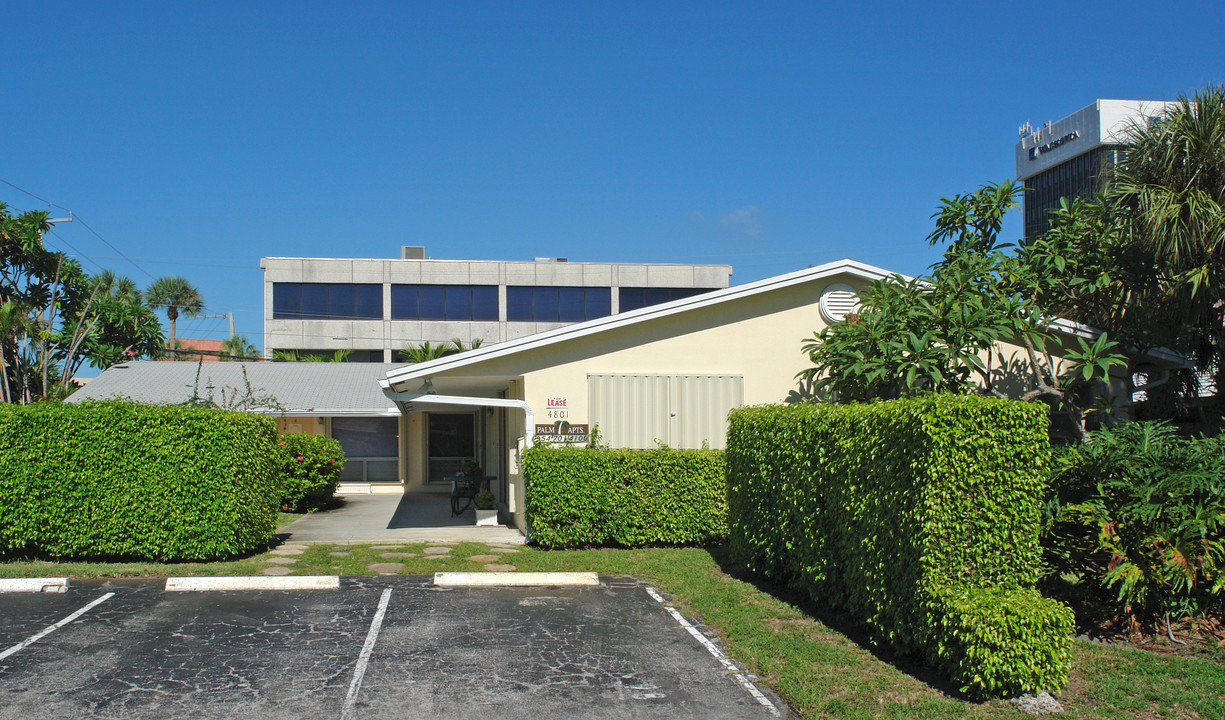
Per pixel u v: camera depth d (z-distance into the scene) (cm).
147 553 1072
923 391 1017
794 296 1386
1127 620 727
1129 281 1152
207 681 636
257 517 1147
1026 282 1163
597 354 1337
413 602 889
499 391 1756
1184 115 1052
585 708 588
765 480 952
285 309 4200
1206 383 1559
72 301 3005
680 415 1345
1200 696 576
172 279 4934
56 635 757
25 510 1051
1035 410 641
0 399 2625
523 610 856
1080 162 6356
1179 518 700
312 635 762
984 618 579
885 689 606
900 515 662
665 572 1030
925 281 1223
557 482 1197
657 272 4478
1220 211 1020
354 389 2372
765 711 584
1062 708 565
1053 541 743
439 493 2277
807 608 845
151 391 2269
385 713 575
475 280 4331
